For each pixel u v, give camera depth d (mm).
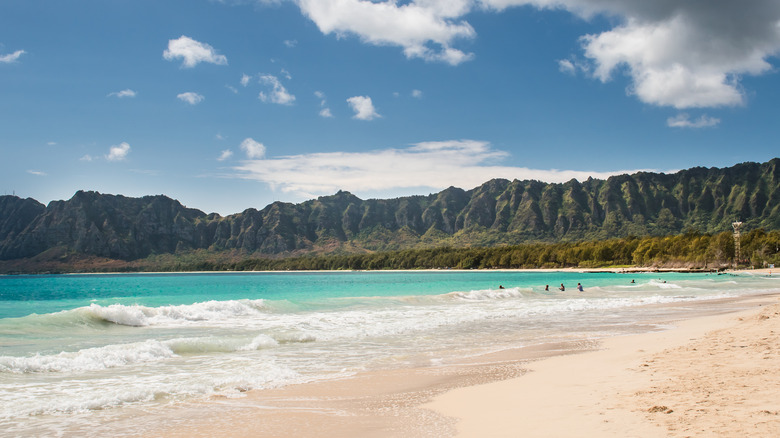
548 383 11758
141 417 9625
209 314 28812
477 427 8312
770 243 135750
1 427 9016
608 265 173125
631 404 8977
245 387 12219
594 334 21562
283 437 8188
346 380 12977
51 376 13461
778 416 7496
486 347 18531
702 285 68062
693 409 8227
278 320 27219
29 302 48906
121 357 15773
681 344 16484
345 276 177375
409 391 11602
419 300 41875
